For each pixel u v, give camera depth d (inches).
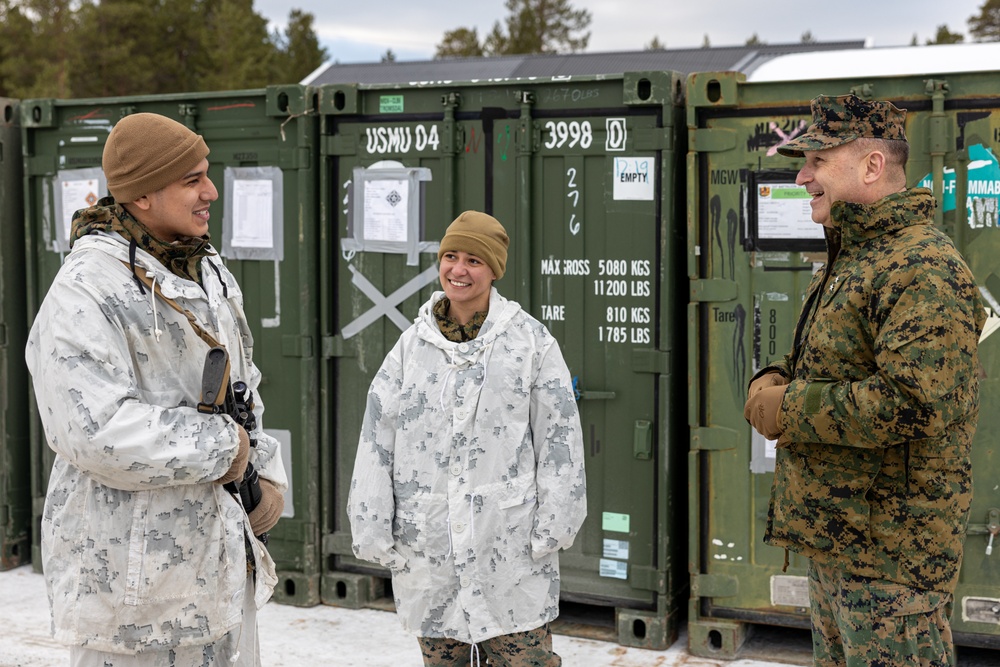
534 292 156.6
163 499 86.3
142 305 87.2
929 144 134.7
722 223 145.6
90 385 81.6
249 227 171.3
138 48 1196.5
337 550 170.1
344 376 169.3
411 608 107.3
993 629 135.9
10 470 191.2
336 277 168.4
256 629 96.9
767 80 141.3
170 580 86.5
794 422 92.3
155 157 86.4
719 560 149.1
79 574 85.7
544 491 106.7
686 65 344.2
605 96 150.1
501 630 105.0
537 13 1482.5
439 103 159.0
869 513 91.7
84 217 89.4
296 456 171.5
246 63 1208.2
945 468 90.7
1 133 186.5
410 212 162.2
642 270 150.2
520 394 107.7
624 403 152.6
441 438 106.7
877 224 92.7
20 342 192.2
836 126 95.5
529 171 154.6
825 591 97.9
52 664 147.2
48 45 1086.4
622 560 153.9
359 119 164.2
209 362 88.7
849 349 92.1
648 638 151.2
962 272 88.5
